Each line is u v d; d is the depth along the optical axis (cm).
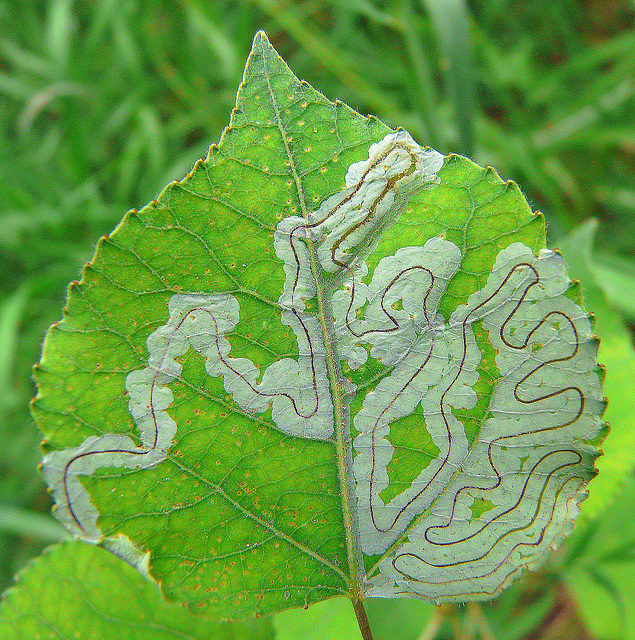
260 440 9
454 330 8
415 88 21
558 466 9
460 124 20
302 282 8
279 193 8
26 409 29
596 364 8
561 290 8
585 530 15
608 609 15
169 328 8
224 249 8
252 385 8
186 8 32
